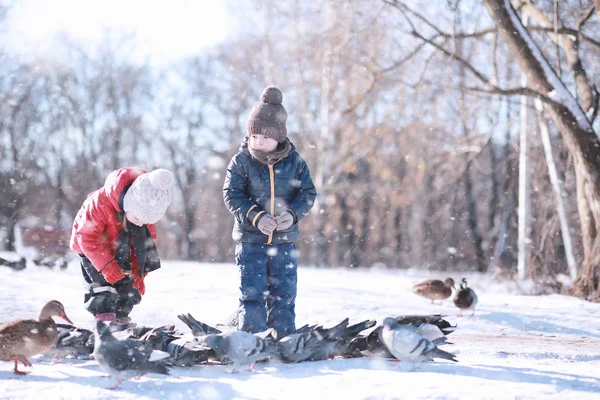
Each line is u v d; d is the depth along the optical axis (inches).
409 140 1169.4
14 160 1729.8
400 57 925.8
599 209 581.9
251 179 283.3
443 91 923.4
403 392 193.3
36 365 232.1
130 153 1909.4
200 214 1977.1
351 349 251.9
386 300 482.6
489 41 932.0
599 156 591.5
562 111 595.2
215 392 195.9
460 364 240.5
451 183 1198.3
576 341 337.1
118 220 274.2
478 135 1013.8
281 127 281.1
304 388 200.5
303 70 1186.0
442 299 500.4
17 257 780.6
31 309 381.4
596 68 756.0
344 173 1403.8
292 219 275.9
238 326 283.6
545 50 773.3
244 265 279.1
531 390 197.5
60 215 1814.7
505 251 1079.0
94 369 225.5
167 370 203.8
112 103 1873.8
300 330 250.8
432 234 1621.6
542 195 812.0
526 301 507.2
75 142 1849.2
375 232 1617.9
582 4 732.7
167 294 471.5
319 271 840.3
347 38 895.1
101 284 278.2
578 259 790.5
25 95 1673.2
